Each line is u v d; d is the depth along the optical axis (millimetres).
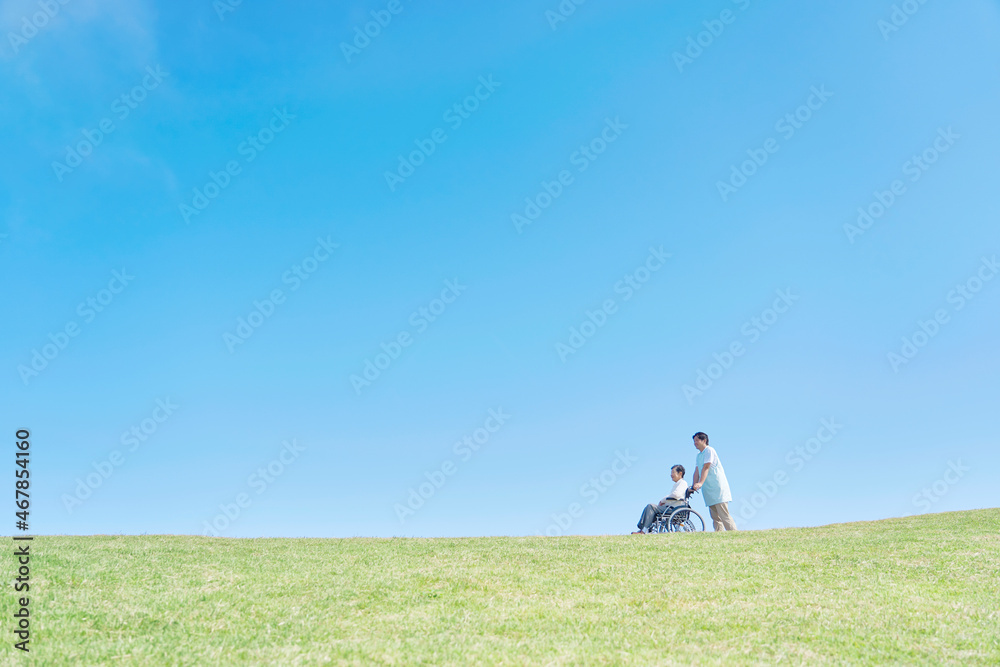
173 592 6746
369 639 5660
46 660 4898
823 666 5258
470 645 5570
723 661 5309
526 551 9383
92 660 4988
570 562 8625
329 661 5137
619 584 7586
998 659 5340
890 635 5914
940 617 6336
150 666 4926
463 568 8188
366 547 9781
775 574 8016
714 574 8000
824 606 6750
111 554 8453
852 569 8242
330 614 6324
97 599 6410
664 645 5715
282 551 9336
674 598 7059
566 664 5230
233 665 4992
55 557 7828
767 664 5270
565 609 6688
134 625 5824
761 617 6418
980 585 7406
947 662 5324
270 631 5793
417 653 5355
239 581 7281
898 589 7293
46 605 6121
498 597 7051
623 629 6109
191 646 5348
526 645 5613
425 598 6945
